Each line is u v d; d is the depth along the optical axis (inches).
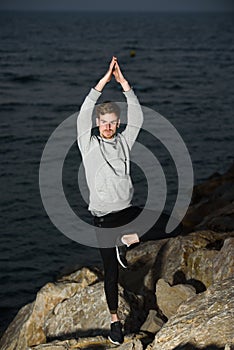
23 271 673.6
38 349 241.9
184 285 277.4
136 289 346.3
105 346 239.5
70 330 272.4
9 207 896.3
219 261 290.0
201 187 698.8
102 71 3211.1
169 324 220.4
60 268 682.8
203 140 1459.2
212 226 461.7
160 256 350.0
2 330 531.8
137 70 3230.8
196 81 2792.8
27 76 2847.0
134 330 259.6
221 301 218.7
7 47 4788.4
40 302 301.6
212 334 198.4
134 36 6968.5
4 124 1652.3
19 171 1122.7
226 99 2228.1
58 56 4072.3
